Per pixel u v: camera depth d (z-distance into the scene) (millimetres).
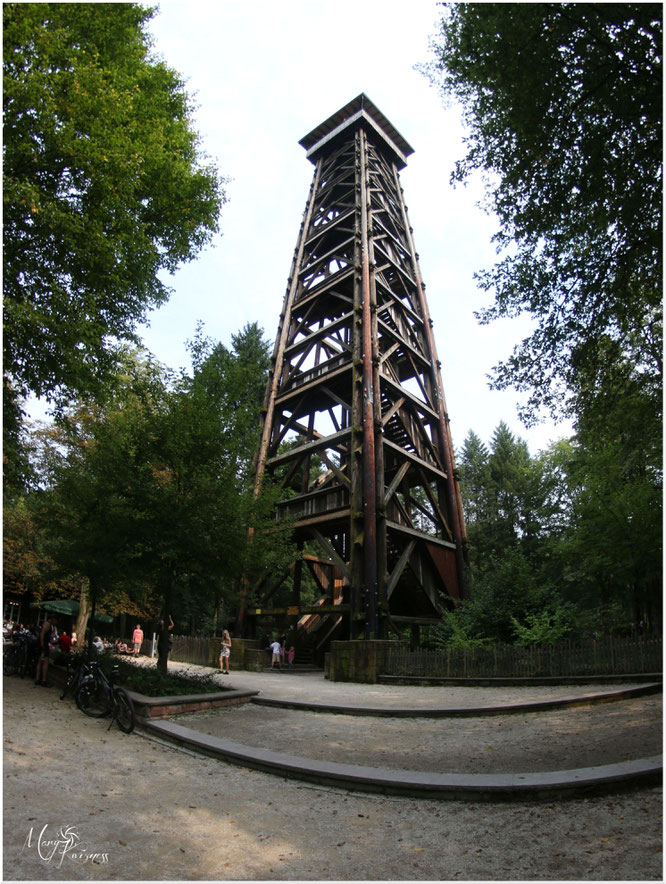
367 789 6547
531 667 14867
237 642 22656
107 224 12344
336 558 21359
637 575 22625
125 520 12977
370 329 24703
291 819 5668
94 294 12625
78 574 17016
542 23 9539
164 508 13023
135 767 7398
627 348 13633
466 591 24516
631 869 4113
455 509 25953
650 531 21422
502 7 9352
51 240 11305
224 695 12203
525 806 5727
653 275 11641
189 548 13125
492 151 11547
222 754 8062
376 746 8938
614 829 4883
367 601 19672
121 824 5305
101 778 6742
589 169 10633
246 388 15875
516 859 4516
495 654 15445
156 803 6008
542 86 10102
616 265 11539
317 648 27234
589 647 14203
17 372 12023
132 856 4621
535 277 12141
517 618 17859
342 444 28781
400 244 32844
